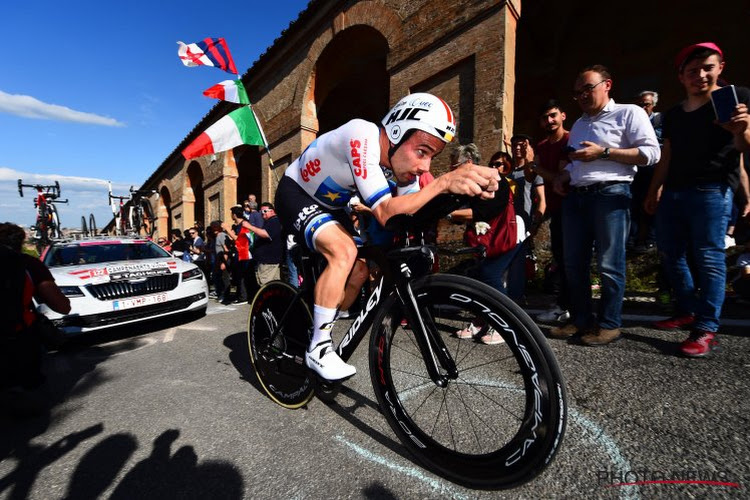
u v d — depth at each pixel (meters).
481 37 4.87
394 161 1.38
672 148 2.08
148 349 3.15
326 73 8.76
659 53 7.69
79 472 1.39
